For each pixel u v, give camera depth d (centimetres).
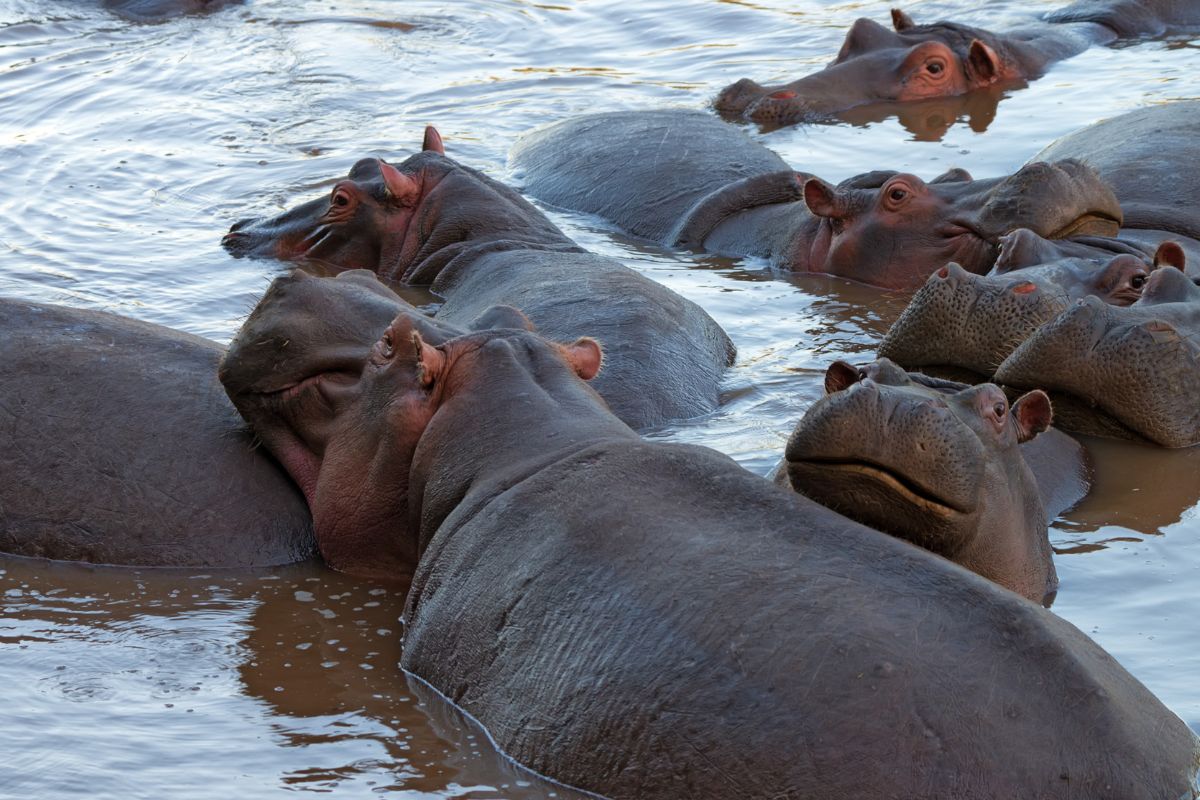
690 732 1022
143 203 2831
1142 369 1769
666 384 1884
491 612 1181
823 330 2248
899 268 2464
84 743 1158
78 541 1511
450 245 2508
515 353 1409
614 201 2884
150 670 1288
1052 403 1838
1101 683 1020
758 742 999
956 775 969
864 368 1339
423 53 3978
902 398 1139
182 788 1095
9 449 1538
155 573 1488
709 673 1035
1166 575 1418
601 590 1114
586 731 1070
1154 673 1211
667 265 2619
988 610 1041
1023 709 992
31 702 1223
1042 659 1016
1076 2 3962
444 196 2553
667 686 1044
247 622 1382
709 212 2752
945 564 1083
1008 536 1270
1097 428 1825
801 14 4262
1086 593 1377
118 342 1644
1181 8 3866
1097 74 3472
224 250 2595
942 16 4088
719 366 2044
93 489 1524
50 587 1456
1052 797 967
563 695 1093
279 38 4091
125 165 3048
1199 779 1022
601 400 1404
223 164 3067
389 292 1642
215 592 1446
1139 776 983
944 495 1139
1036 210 2294
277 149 3177
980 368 1939
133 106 3466
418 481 1383
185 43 4019
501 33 4184
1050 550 1392
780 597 1057
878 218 2489
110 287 2366
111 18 4259
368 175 2606
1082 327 1795
